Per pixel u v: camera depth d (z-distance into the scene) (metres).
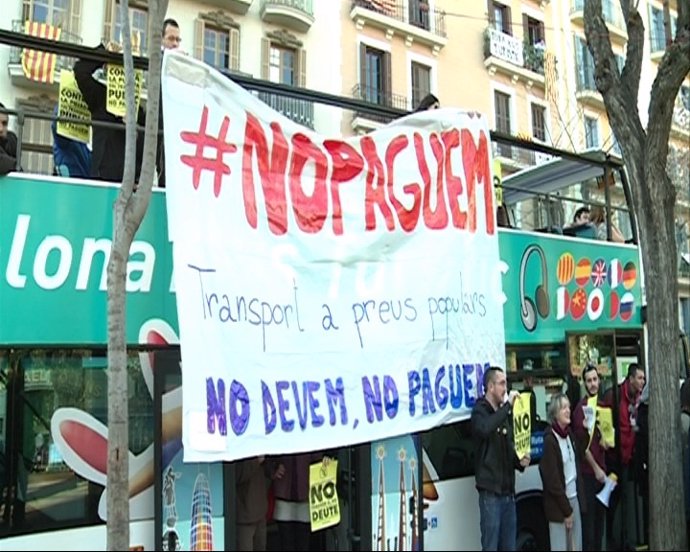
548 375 6.92
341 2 22.02
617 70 6.31
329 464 5.24
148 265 4.66
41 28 15.41
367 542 5.20
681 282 19.28
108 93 5.20
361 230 5.52
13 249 4.17
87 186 4.48
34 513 4.20
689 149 28.56
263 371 4.71
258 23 19.86
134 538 4.39
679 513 5.56
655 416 5.70
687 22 5.81
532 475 6.61
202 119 4.78
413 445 5.61
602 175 8.86
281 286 4.95
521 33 27.48
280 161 5.17
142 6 17.39
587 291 7.55
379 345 5.41
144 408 4.57
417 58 23.77
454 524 5.85
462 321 6.01
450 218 6.15
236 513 4.82
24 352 4.30
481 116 6.65
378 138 5.83
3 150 4.56
